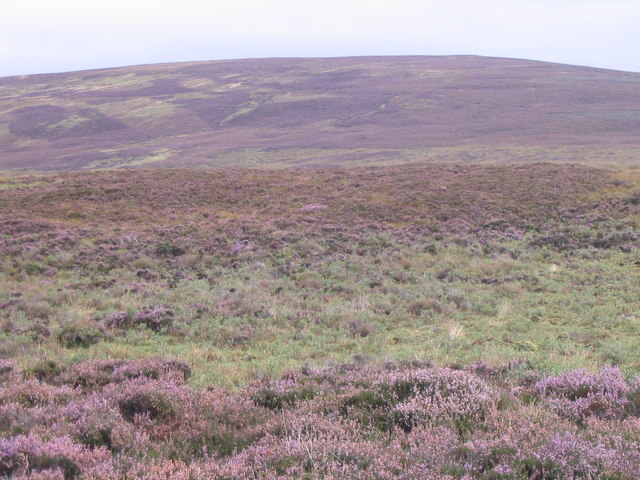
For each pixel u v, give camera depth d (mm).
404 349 10875
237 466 4449
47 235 24922
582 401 5738
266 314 13648
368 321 13234
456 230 25703
